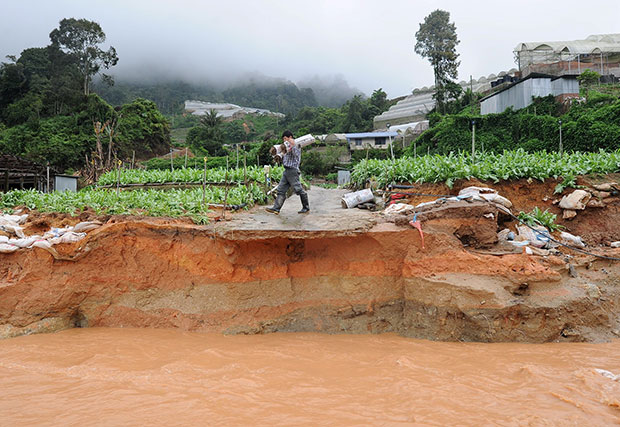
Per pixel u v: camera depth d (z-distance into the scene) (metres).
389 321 8.13
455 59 56.59
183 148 61.34
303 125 78.50
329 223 8.34
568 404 4.84
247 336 7.71
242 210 10.05
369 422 4.45
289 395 5.16
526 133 31.14
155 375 5.78
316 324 8.16
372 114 71.31
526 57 47.94
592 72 35.69
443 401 4.93
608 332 7.56
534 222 9.66
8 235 8.62
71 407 4.83
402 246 8.12
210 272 8.11
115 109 63.72
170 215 8.76
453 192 10.30
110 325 8.14
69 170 42.09
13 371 5.99
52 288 7.95
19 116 58.94
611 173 11.19
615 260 8.88
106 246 8.17
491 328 7.30
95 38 67.88
